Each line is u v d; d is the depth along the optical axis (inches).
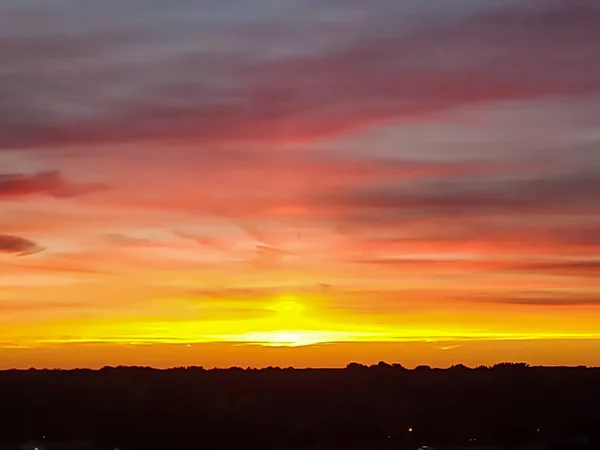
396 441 5925.2
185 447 5792.3
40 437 5871.1
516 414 6220.5
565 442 5615.2
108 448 5674.2
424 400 6510.8
